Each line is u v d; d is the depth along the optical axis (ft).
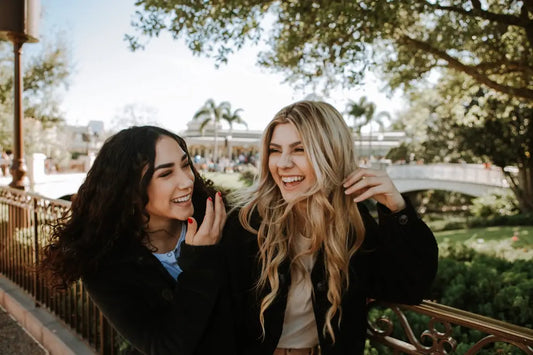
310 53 21.11
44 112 52.16
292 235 4.65
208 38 18.97
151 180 4.43
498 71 21.35
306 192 4.43
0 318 12.79
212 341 4.20
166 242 5.19
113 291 4.47
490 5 20.62
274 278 4.37
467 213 99.40
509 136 61.67
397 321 9.36
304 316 4.70
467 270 13.53
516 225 54.85
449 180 85.35
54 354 10.31
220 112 136.46
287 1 17.92
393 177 97.09
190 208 4.69
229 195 5.76
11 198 14.28
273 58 22.95
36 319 11.45
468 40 18.71
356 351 4.66
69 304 10.48
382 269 4.75
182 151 4.72
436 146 76.64
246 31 18.56
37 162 40.81
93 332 9.59
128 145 4.49
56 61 50.70
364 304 4.82
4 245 15.17
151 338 4.15
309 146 4.26
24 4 18.17
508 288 11.21
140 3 17.83
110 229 4.57
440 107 36.65
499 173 75.51
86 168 77.77
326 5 14.92
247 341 4.59
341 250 4.42
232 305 4.49
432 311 4.79
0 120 47.55
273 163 4.49
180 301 4.09
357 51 16.10
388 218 4.38
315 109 4.43
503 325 4.21
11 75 47.67
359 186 4.27
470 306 11.46
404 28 20.31
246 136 181.57
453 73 29.55
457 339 8.65
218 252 4.28
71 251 4.52
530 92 19.65
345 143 4.53
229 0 17.13
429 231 4.43
